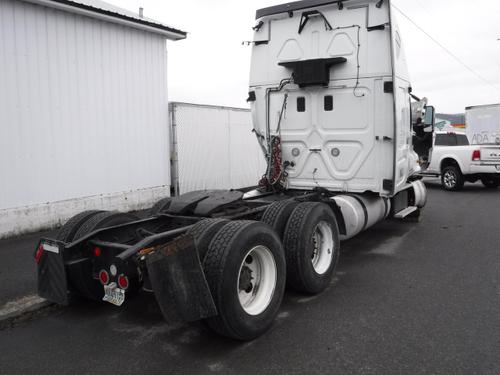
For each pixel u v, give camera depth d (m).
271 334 3.94
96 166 9.09
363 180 6.42
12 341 3.92
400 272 5.71
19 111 7.67
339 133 6.48
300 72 6.36
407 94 7.16
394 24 6.12
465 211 10.38
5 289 5.10
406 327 4.04
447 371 3.27
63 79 8.38
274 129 7.00
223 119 12.52
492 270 5.74
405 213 7.59
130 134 9.81
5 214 7.51
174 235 3.89
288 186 7.02
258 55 6.95
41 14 7.95
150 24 9.70
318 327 4.07
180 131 11.08
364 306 4.56
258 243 3.85
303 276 4.66
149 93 10.23
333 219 5.22
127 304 4.75
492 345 3.66
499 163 13.05
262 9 6.78
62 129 8.40
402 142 6.80
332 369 3.33
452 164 14.43
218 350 3.68
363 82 6.19
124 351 3.70
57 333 4.07
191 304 3.40
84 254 4.24
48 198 8.20
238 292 3.64
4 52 7.41
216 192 5.42
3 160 7.46
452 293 4.91
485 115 18.95
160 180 10.65
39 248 4.15
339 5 6.18
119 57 9.48
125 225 4.61
